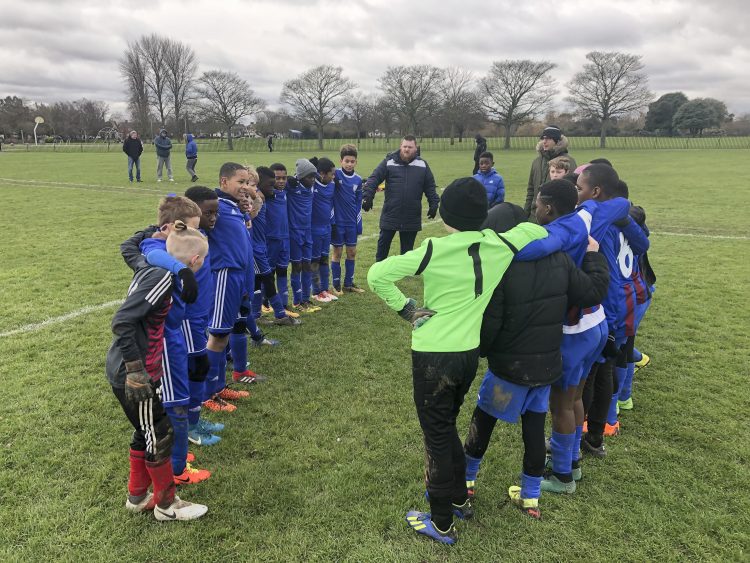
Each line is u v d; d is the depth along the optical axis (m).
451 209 2.36
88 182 18.53
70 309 5.83
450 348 2.38
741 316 5.88
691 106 72.12
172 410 2.87
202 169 25.11
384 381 4.35
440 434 2.47
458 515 2.77
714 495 2.95
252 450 3.37
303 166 5.69
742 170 25.44
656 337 5.30
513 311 2.45
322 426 3.65
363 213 13.30
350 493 2.94
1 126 73.69
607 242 3.16
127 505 2.79
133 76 70.81
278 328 5.55
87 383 4.14
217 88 57.31
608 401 3.23
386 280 2.41
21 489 2.91
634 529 2.70
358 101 66.12
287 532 2.66
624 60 57.72
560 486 2.99
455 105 60.50
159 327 2.52
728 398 4.06
